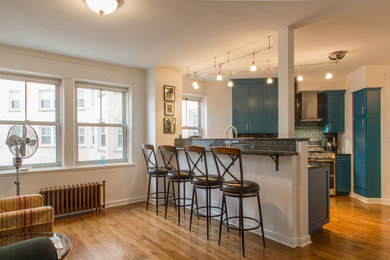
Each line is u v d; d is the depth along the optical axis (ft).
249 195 7.95
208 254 7.82
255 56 12.17
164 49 11.11
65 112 12.15
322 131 18.24
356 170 15.51
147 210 12.59
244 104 17.83
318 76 16.90
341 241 8.81
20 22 8.28
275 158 8.75
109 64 13.43
